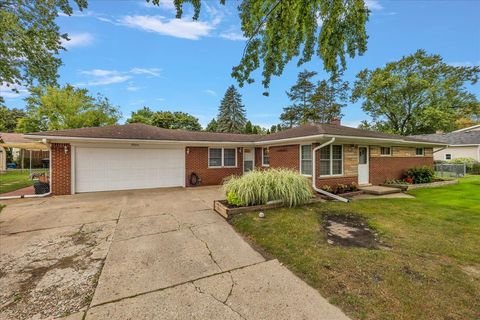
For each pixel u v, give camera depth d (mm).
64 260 3434
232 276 2977
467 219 5340
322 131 8539
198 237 4406
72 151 9031
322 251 3629
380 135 10680
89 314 2254
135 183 10320
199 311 2293
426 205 6836
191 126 36000
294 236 4301
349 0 3223
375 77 24812
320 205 6758
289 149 9859
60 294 2594
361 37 3557
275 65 3893
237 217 5484
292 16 3209
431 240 4066
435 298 2406
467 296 2441
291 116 33438
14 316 2238
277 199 6453
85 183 9352
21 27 8188
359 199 7824
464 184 11375
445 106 24000
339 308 2295
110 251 3752
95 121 22438
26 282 2840
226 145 12141
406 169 11906
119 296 2547
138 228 4906
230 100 41938
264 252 3740
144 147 10477
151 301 2461
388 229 4684
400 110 25562
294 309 2305
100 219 5559
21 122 22625
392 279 2779
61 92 20422
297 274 3000
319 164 8656
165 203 7402
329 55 3598
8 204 7195
